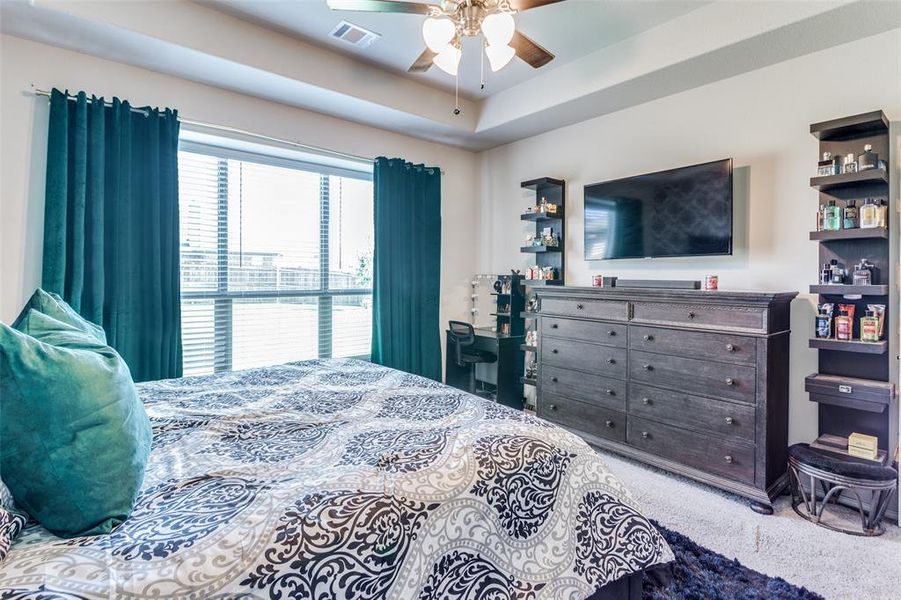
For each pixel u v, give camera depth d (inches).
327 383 83.8
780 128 103.4
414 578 40.2
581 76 123.0
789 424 101.7
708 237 110.0
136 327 106.3
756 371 91.0
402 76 134.9
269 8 100.7
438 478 45.4
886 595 65.6
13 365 35.5
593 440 121.1
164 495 42.0
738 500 94.6
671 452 104.7
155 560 32.8
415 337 159.3
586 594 49.0
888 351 89.6
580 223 146.7
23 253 95.2
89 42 95.4
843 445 91.6
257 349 139.7
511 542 47.0
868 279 88.1
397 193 153.8
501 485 48.0
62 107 95.5
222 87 118.7
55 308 55.9
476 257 183.9
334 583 36.3
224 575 32.9
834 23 86.2
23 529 35.5
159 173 108.3
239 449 53.3
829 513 89.0
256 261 138.6
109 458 38.4
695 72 108.3
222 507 39.4
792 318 101.7
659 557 55.0
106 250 102.3
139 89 107.6
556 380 131.2
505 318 166.7
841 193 94.4
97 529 36.2
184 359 125.1
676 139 121.9
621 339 114.6
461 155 178.1
